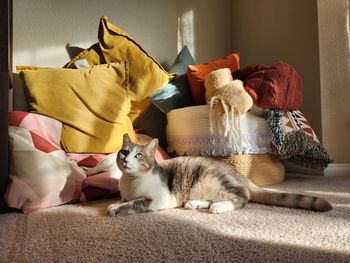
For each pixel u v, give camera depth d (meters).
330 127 2.29
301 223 1.02
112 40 2.02
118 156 1.30
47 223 1.06
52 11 2.12
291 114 2.03
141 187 1.25
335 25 2.29
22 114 1.48
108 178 1.50
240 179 1.36
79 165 1.59
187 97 2.14
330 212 1.17
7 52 1.27
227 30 2.92
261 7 2.69
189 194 1.33
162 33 2.54
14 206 1.21
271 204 1.32
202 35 2.78
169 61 2.58
